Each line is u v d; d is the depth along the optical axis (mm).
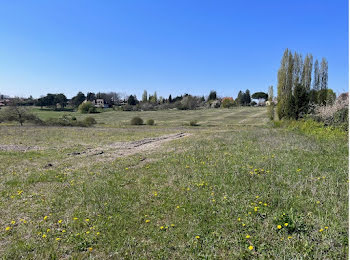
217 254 3105
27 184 6488
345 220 3562
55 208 4738
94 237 3586
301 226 3490
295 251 2975
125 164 8570
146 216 4168
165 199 4902
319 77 29531
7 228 3900
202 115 54688
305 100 26422
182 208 4410
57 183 6566
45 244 3469
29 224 4113
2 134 20281
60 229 3904
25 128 26797
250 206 4246
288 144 10234
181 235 3547
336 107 17531
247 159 7824
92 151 12367
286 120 25594
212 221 3889
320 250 2984
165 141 16531
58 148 13375
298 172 6016
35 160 9977
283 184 5293
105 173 7383
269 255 2975
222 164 7383
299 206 4160
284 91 28547
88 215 4344
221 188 5297
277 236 3326
